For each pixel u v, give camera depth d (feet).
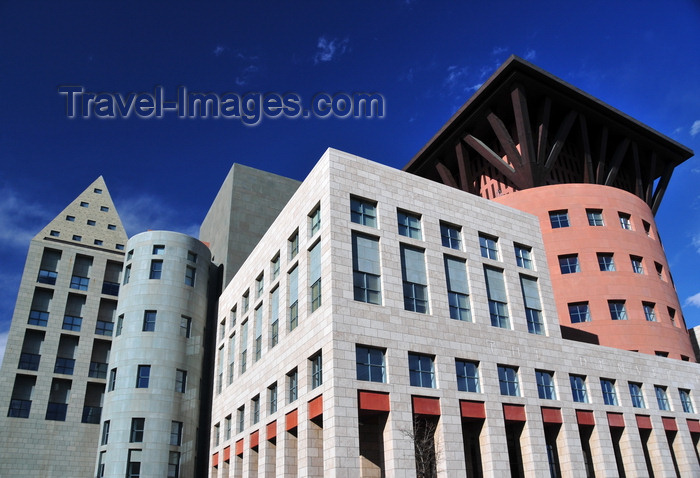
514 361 122.52
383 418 102.78
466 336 117.91
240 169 209.56
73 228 204.44
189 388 166.09
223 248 197.26
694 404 158.30
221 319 176.35
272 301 138.10
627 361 146.20
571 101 212.64
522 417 117.70
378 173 123.24
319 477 102.68
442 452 103.76
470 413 110.93
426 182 130.11
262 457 122.83
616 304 180.04
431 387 108.99
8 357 175.22
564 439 122.31
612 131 230.68
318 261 115.75
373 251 115.34
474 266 128.06
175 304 172.35
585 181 217.77
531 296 136.26
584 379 135.33
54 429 173.78
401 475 97.30
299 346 114.32
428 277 119.34
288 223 133.90
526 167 201.36
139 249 178.60
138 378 159.74
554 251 185.78
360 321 105.40
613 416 135.03
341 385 98.17
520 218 143.64
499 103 213.05
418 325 112.27
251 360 142.61
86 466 173.99
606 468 125.90
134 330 165.58
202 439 166.61
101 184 219.61
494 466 108.27
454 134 227.61
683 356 179.93
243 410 144.25
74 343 188.24
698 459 152.87
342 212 113.91
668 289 190.70
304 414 106.73
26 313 183.32
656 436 141.90
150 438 152.56
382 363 105.81
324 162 119.55
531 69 198.80
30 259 191.11
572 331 170.91
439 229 126.52
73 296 194.08
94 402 183.73
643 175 250.37
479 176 236.22
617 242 187.52
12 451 166.09
